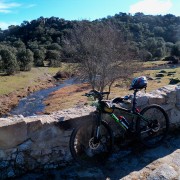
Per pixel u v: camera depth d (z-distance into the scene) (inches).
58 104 1414.9
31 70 2950.3
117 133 184.5
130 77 1220.5
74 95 1654.8
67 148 165.2
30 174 155.9
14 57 2650.1
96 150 175.2
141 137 186.2
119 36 1363.2
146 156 177.2
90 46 1244.5
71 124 163.6
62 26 4697.3
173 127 211.2
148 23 5364.2
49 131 158.1
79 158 158.6
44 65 3415.4
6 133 146.9
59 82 2409.0
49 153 160.6
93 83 1223.5
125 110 172.2
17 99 1697.8
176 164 168.4
